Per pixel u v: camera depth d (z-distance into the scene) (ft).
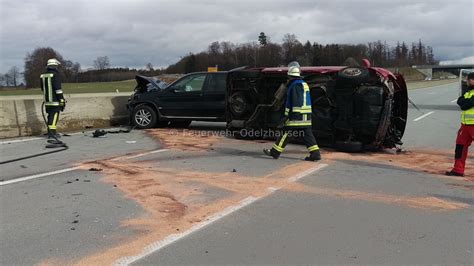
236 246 14.37
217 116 41.45
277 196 20.06
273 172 24.75
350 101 30.96
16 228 15.89
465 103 23.82
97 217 17.03
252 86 36.29
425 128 46.06
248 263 13.11
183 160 27.86
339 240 14.89
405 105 32.89
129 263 13.10
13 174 23.88
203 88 41.60
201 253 13.82
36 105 39.86
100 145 33.47
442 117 58.34
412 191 21.12
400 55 472.44
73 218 16.92
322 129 32.55
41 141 35.42
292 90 27.68
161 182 22.26
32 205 18.48
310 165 26.73
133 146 33.06
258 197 19.86
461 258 13.52
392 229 15.98
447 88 180.34
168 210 17.92
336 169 25.79
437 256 13.66
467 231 15.85
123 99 49.16
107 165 26.12
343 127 31.37
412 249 14.19
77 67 397.60
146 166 25.94
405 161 28.37
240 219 16.94
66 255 13.64
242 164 26.81
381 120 30.12
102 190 20.75
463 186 22.16
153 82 44.65
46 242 14.62
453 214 17.78
